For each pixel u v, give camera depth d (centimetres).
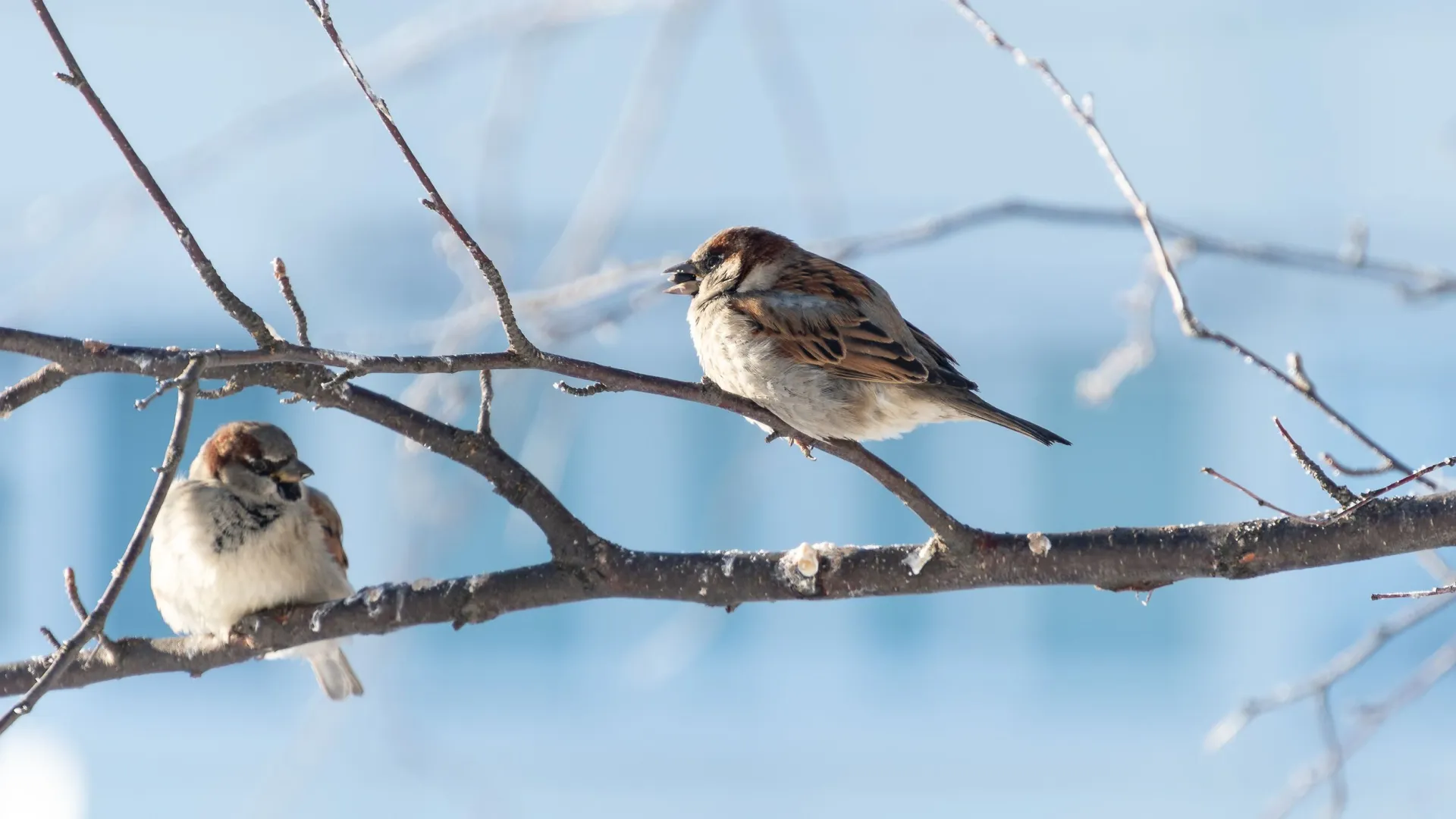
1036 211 990
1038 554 716
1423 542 678
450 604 775
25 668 804
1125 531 714
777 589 742
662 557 755
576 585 759
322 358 593
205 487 908
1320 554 690
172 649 831
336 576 930
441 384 1048
